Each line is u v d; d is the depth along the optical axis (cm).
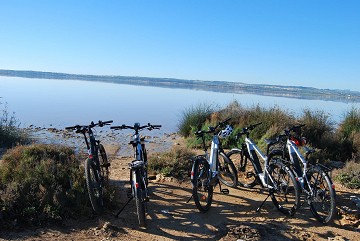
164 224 534
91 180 526
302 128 1114
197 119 1401
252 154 670
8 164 633
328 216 546
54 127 1577
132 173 537
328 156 1020
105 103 2719
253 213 593
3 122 1391
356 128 1198
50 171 595
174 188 699
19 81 6291
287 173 581
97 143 619
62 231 489
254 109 1365
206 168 594
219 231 519
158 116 2058
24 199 518
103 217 539
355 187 737
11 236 464
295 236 509
